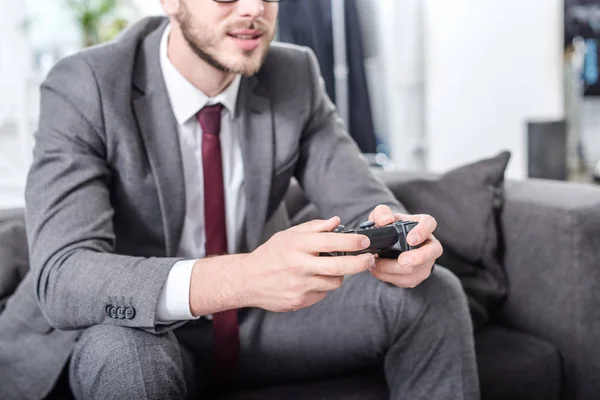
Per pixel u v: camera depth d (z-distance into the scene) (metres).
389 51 4.24
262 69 1.28
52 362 1.07
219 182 1.20
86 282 0.93
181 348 1.16
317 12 4.19
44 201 1.03
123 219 1.16
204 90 1.18
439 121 4.05
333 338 1.16
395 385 1.11
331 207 1.29
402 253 0.95
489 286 1.50
